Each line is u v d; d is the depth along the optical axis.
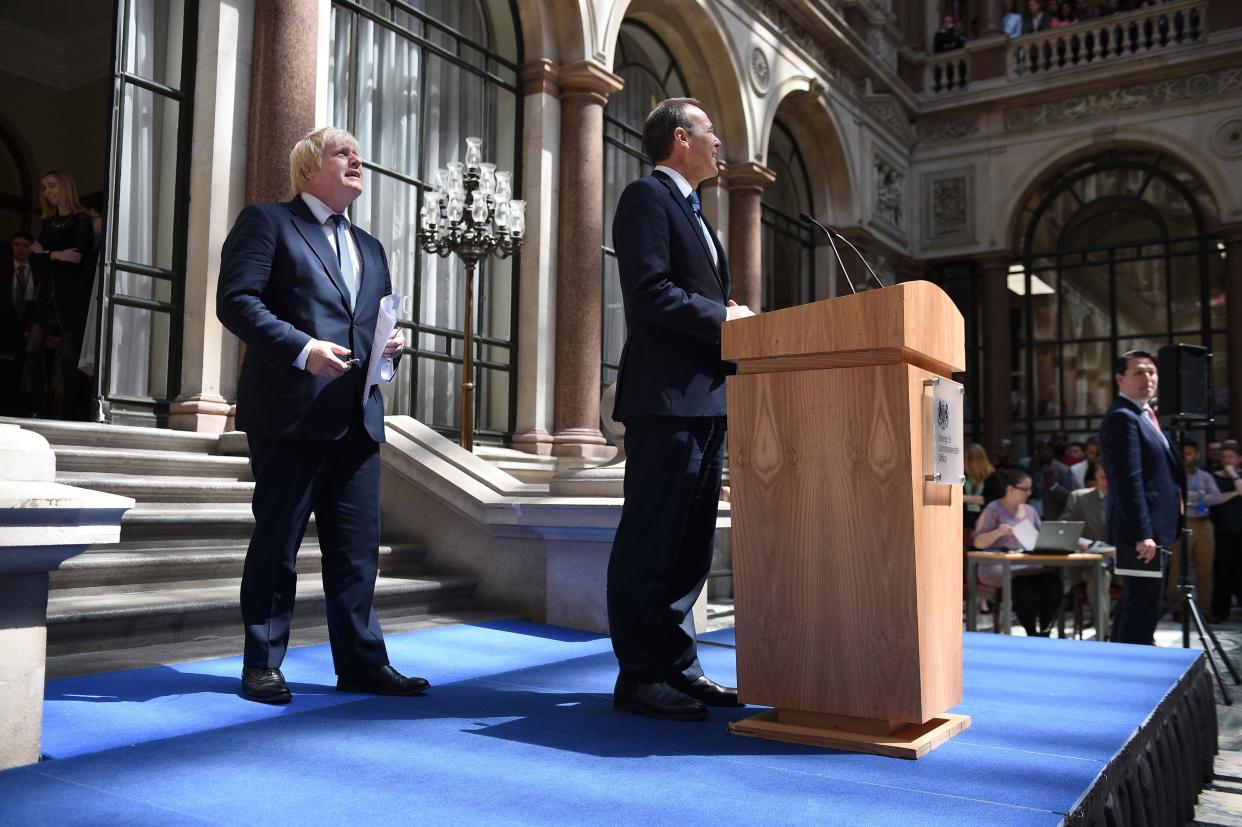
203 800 1.76
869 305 2.18
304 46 6.63
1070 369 15.77
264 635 2.71
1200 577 8.60
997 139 16.00
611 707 2.64
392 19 8.28
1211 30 14.34
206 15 6.51
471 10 9.19
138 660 3.21
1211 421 5.94
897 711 2.18
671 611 2.70
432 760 2.06
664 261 2.50
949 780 1.96
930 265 16.78
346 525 2.82
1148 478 4.90
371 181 8.05
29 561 1.96
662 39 11.45
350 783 1.88
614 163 10.76
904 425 2.18
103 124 10.61
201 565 4.22
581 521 4.41
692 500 2.60
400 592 4.53
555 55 9.39
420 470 5.15
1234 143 14.27
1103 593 6.40
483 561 4.96
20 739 1.99
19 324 8.07
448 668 3.36
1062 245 15.93
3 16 10.26
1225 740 4.48
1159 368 5.89
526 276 9.14
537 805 1.77
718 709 2.63
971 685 3.18
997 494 9.54
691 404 2.49
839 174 14.44
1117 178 15.52
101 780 1.88
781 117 13.82
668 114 2.69
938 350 2.34
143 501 4.75
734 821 1.69
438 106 8.69
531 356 9.05
